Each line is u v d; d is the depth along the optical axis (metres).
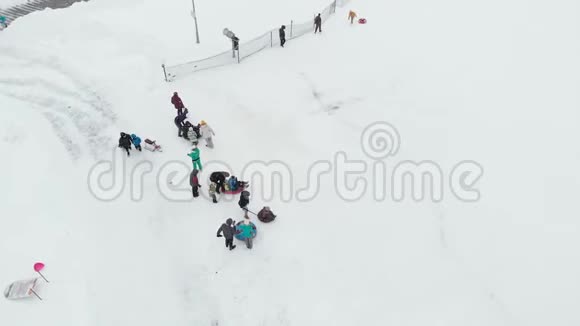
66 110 18.59
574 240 12.80
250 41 21.53
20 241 13.23
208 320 11.47
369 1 27.86
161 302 11.84
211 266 12.57
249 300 11.77
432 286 12.02
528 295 11.64
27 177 15.55
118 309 11.57
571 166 15.05
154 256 12.96
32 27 22.84
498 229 13.30
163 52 21.44
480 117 17.45
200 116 17.84
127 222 13.91
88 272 12.38
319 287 12.01
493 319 11.20
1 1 26.47
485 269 12.34
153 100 18.59
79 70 19.92
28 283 11.77
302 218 13.88
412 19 25.23
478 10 25.89
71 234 13.49
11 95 19.59
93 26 22.61
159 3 26.61
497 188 14.53
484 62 20.88
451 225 13.58
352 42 22.98
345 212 14.12
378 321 11.23
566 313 11.20
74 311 11.42
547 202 13.92
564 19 24.25
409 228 13.59
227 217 13.91
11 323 11.16
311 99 18.86
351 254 12.86
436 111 17.92
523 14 25.11
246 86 19.61
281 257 12.74
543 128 16.72
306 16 25.94
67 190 15.08
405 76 20.09
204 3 26.83
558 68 20.12
